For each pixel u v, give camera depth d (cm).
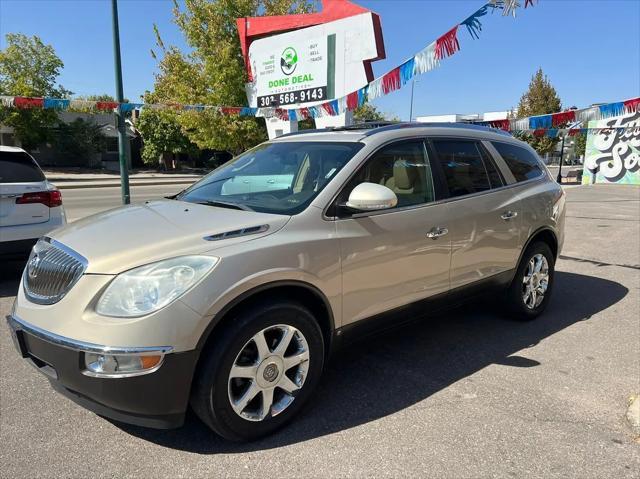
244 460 279
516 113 3772
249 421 290
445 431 308
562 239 534
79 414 326
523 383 372
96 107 1147
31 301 293
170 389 261
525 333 473
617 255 844
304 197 332
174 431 308
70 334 261
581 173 3309
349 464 275
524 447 292
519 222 459
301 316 303
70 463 275
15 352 423
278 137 452
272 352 294
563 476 267
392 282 354
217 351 271
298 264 298
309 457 282
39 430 307
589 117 593
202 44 1961
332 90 1244
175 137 4206
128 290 259
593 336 466
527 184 486
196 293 262
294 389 309
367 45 1145
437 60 553
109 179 3102
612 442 298
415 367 399
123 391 256
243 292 276
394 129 391
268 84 1426
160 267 264
